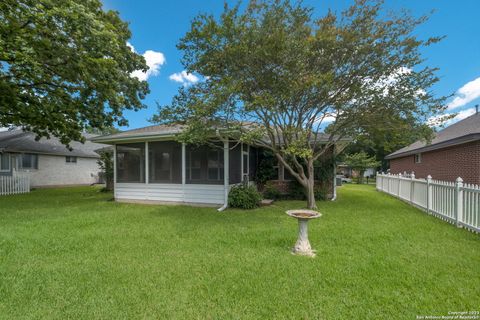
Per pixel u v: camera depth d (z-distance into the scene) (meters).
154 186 8.55
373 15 5.73
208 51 5.52
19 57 5.93
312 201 7.55
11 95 7.59
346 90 6.41
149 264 3.26
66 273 2.98
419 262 3.27
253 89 5.93
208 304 2.35
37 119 8.92
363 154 21.55
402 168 16.28
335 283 2.72
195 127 5.56
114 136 8.42
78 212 6.89
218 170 7.81
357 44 5.68
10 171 13.34
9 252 3.69
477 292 2.52
